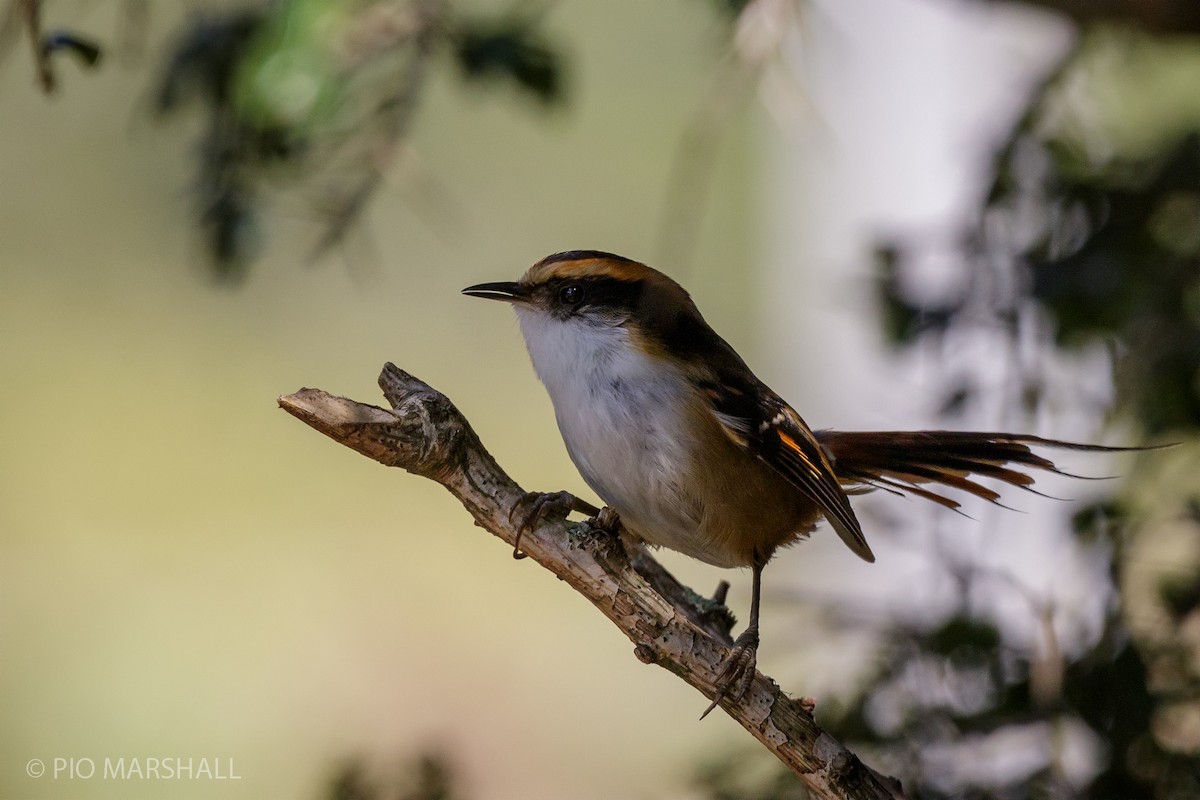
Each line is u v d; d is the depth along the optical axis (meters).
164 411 19.50
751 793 7.83
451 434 6.04
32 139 20.56
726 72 8.55
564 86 9.23
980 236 8.51
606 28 22.25
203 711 15.31
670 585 8.26
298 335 20.95
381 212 20.80
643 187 21.98
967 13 10.59
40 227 20.81
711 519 7.86
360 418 5.84
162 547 17.70
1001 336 8.44
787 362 20.59
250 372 20.12
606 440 7.87
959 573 8.12
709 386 7.78
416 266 21.34
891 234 9.04
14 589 16.91
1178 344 7.99
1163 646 7.58
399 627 17.36
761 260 22.56
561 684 16.77
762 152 22.03
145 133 18.41
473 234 21.41
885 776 7.10
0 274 20.72
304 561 18.08
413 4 8.82
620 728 15.81
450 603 17.81
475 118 20.98
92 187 20.72
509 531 6.22
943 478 8.75
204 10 9.13
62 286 20.78
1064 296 7.86
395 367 6.19
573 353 8.02
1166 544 8.37
